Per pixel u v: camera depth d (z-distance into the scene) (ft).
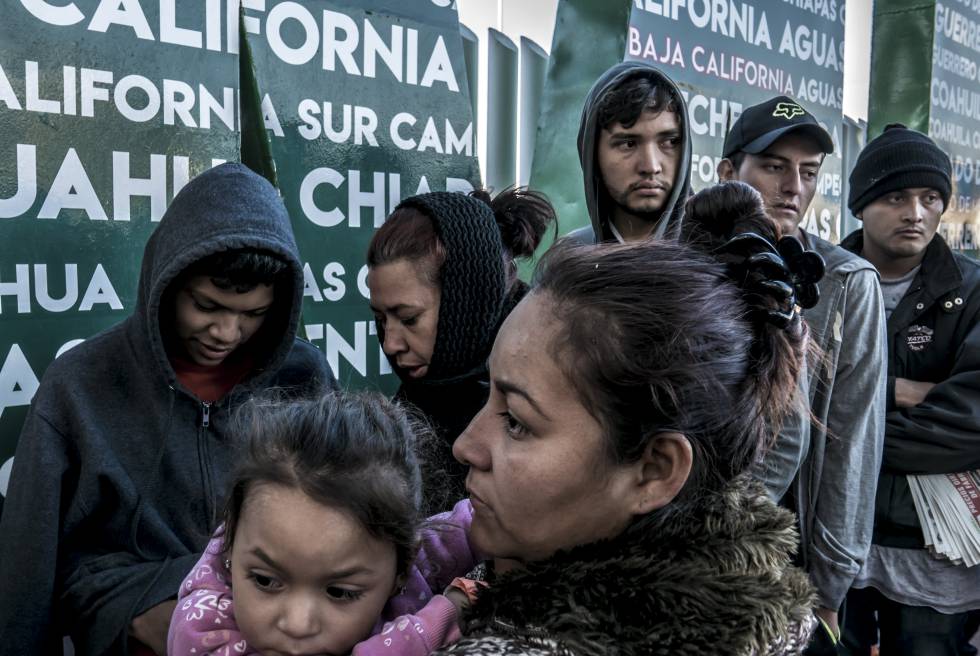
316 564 2.79
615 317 2.35
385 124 6.77
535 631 2.25
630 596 2.28
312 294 6.43
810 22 11.10
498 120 8.67
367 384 6.88
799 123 7.05
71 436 4.04
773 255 2.63
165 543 4.16
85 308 5.21
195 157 5.64
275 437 2.92
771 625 2.30
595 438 2.39
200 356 4.34
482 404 4.43
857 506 6.02
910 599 7.17
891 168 7.59
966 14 13.93
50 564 3.92
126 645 3.76
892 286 7.82
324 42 6.31
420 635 2.68
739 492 2.67
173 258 3.94
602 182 6.68
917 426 6.97
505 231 4.88
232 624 3.04
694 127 9.53
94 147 5.16
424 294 4.31
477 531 2.69
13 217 4.85
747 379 2.55
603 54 8.37
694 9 9.36
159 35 5.40
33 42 4.85
